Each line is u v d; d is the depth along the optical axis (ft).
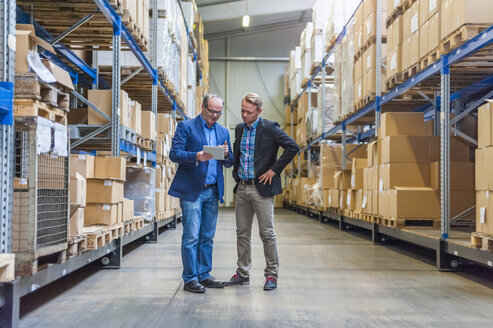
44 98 10.14
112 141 17.93
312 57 46.57
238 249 14.51
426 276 16.16
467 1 16.31
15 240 9.26
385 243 26.02
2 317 8.66
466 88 23.85
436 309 11.57
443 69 18.72
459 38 17.12
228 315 10.85
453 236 18.28
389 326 10.09
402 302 12.28
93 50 25.95
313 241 27.09
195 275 13.43
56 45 21.68
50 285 14.11
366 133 39.34
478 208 15.35
